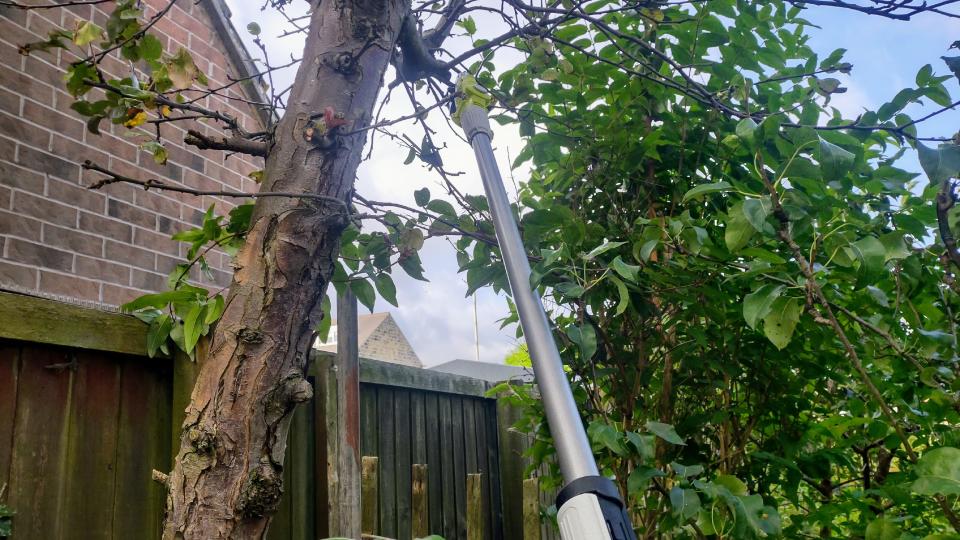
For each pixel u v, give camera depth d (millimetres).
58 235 1971
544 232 1446
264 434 809
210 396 810
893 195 1473
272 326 833
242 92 2686
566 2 1445
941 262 1158
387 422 2293
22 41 1978
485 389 2773
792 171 1060
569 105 1749
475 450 2686
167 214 2312
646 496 1563
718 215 1534
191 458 791
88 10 2182
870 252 1021
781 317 1065
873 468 1976
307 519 1969
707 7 1575
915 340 1267
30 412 1452
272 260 850
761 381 1611
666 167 1702
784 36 1667
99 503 1547
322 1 1003
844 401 1795
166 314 1596
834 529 1694
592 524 727
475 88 1186
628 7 1470
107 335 1576
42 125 1983
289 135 918
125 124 1084
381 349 20844
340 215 889
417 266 1297
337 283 1365
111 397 1604
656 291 1481
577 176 1692
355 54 957
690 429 1577
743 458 1661
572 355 1552
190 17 2504
